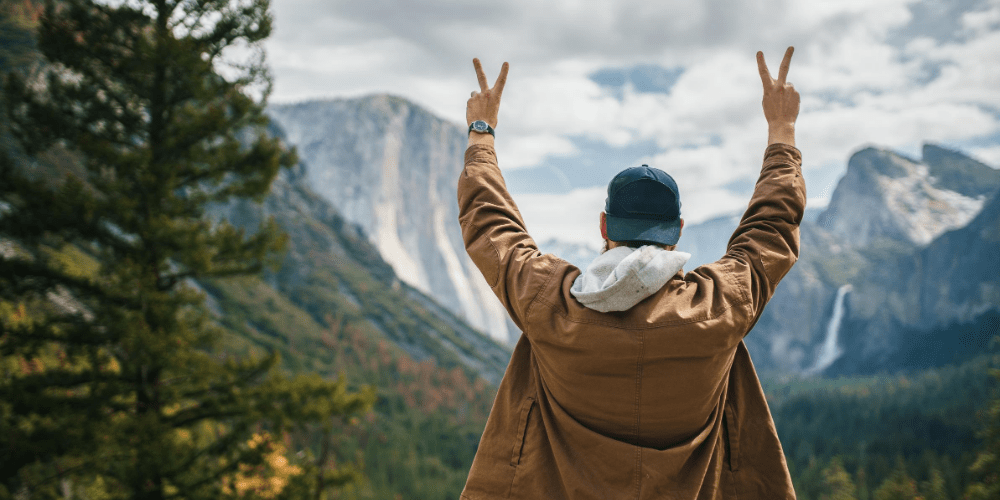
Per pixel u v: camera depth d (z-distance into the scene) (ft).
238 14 39.88
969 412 442.50
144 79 37.68
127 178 36.52
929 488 200.95
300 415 36.73
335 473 37.68
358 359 578.25
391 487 322.75
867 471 336.08
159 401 36.01
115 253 36.63
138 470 32.55
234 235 37.83
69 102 36.29
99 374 34.86
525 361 5.97
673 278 5.27
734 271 5.35
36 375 33.94
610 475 5.07
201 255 35.06
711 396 5.17
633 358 4.88
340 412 37.50
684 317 4.89
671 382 4.94
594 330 4.94
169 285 37.58
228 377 37.73
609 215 5.50
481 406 583.17
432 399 543.39
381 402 490.08
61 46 36.37
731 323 5.01
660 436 5.17
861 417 546.26
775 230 5.72
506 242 5.72
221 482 35.73
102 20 37.04
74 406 33.53
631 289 4.86
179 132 37.17
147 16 39.01
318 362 525.75
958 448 364.17
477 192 6.09
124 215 34.35
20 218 33.27
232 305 533.14
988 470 99.76
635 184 5.42
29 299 34.17
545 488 5.40
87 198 34.04
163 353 33.35
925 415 487.20
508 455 5.62
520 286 5.42
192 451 35.27
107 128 37.73
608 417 5.15
